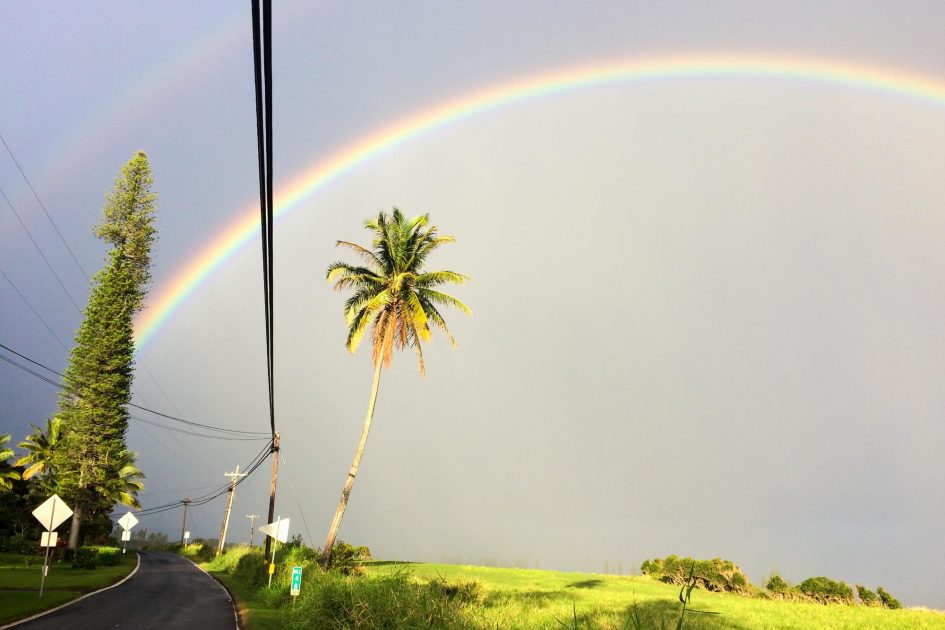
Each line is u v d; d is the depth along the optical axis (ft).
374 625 45.24
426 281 121.39
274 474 133.28
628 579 184.85
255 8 13.28
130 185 203.00
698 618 71.41
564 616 61.46
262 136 18.51
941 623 80.12
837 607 106.73
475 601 64.08
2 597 71.15
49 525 73.82
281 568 94.02
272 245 27.27
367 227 125.70
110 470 181.57
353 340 122.62
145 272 203.72
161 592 92.22
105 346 184.14
